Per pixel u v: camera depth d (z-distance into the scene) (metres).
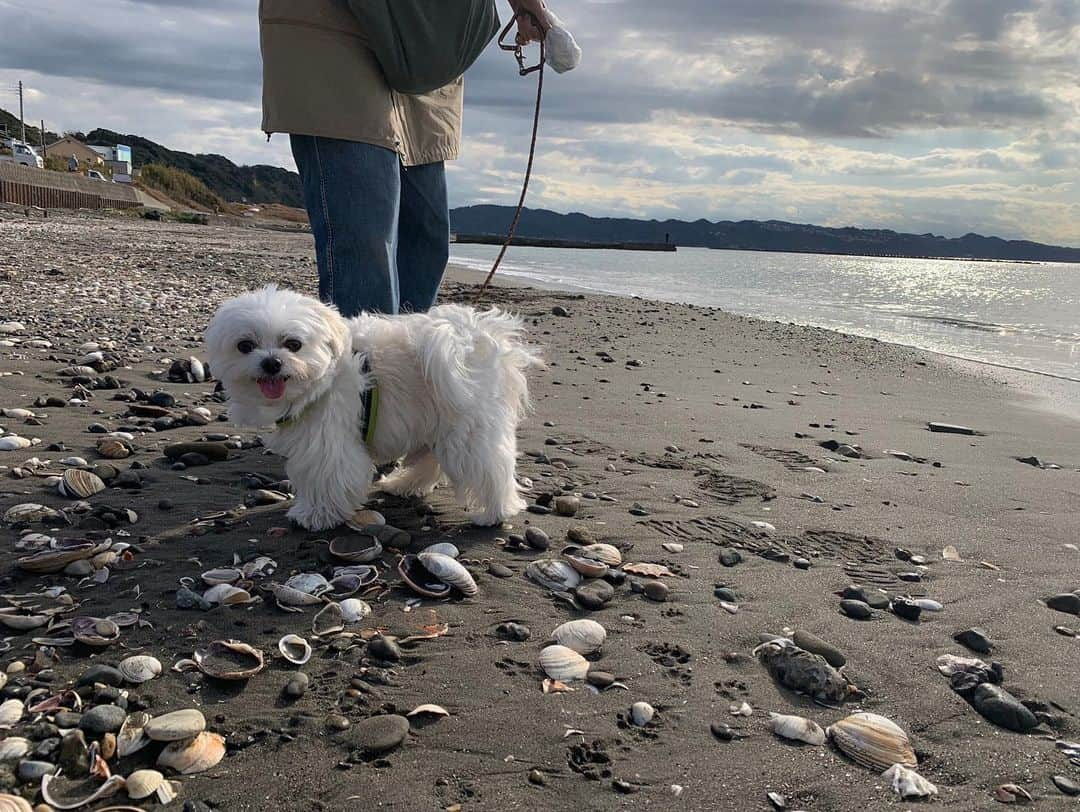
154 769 0.63
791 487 1.41
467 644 0.83
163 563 0.97
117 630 0.81
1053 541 1.19
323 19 1.25
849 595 0.98
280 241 11.01
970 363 3.18
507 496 1.14
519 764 0.66
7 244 6.13
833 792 0.64
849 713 0.75
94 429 1.47
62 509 1.10
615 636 0.86
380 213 1.32
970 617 0.94
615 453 1.56
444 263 1.61
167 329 2.77
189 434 1.50
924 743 0.71
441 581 0.94
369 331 1.12
